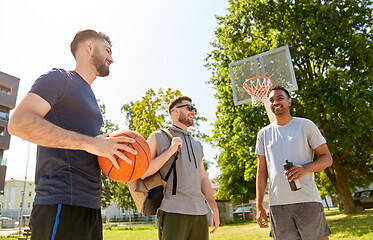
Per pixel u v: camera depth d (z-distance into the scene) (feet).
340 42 46.14
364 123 44.57
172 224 8.40
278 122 10.82
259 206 10.82
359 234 24.80
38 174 5.57
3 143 96.43
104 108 84.64
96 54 6.64
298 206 9.32
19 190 216.54
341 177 50.80
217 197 115.14
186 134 10.39
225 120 50.83
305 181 9.50
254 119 43.80
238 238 29.58
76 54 6.73
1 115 98.48
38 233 5.04
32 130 4.50
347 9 48.16
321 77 44.11
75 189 5.48
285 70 29.19
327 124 42.45
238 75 31.19
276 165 10.14
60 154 5.52
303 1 46.98
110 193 88.89
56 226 5.04
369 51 45.29
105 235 50.57
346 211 49.39
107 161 6.11
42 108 4.96
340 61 47.93
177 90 68.69
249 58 31.07
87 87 6.51
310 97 43.62
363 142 54.49
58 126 5.15
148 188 8.21
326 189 78.89
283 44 44.65
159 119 67.05
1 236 55.98
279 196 9.78
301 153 9.91
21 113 4.55
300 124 10.29
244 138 45.03
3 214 179.83
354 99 40.83
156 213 9.12
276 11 48.01
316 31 44.37
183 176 9.23
